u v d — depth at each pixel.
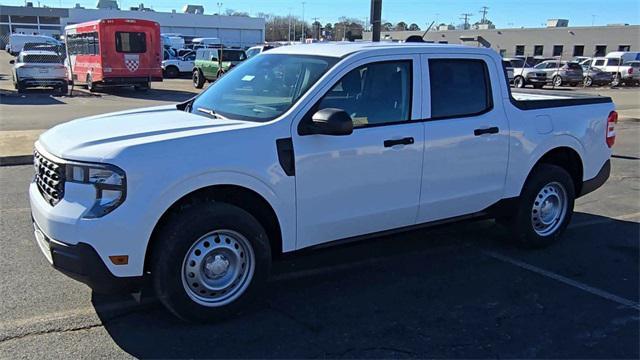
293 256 4.21
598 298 4.49
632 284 4.79
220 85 4.99
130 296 4.30
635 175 9.59
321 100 4.14
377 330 3.89
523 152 5.22
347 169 4.22
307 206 4.11
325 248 4.32
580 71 35.38
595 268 5.14
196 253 3.75
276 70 4.62
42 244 3.75
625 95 29.58
